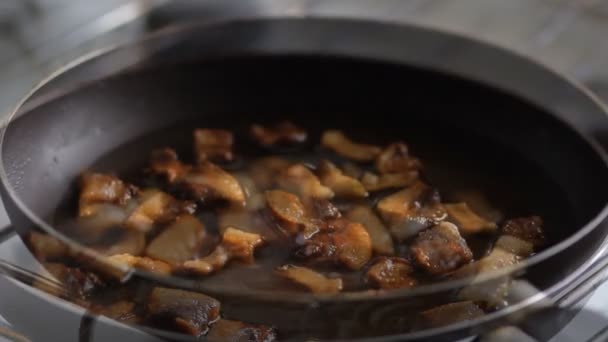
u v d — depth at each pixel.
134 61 0.68
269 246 0.59
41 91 0.63
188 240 0.59
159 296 0.54
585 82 0.79
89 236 0.60
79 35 0.80
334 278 0.57
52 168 0.63
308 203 0.62
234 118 0.70
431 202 0.62
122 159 0.66
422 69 0.70
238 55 0.70
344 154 0.67
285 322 0.54
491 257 0.58
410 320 0.53
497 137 0.69
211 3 0.83
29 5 0.82
